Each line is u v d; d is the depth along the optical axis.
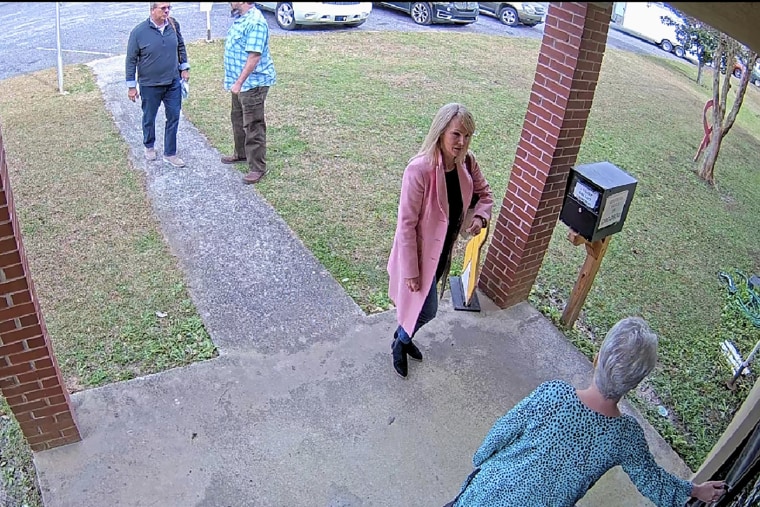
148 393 3.54
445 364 3.95
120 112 7.20
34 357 2.75
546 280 5.17
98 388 3.54
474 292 4.49
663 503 2.00
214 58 9.27
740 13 1.35
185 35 10.27
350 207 5.76
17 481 3.13
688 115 9.84
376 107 8.17
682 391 4.21
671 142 8.66
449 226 3.34
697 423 3.94
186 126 6.94
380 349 4.03
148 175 5.88
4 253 2.40
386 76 9.41
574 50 3.34
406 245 3.21
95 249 4.80
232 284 4.54
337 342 4.06
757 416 2.71
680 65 13.01
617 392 1.82
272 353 3.92
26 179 5.67
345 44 10.84
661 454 3.58
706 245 6.27
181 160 6.11
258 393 3.61
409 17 13.38
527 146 3.87
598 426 1.90
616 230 3.88
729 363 4.52
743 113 10.87
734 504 2.31
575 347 4.24
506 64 10.79
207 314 4.22
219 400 3.54
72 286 4.40
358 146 7.00
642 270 5.65
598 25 3.29
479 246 4.00
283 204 5.66
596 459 1.93
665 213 6.77
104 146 6.37
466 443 3.44
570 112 3.57
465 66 10.39
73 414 3.11
